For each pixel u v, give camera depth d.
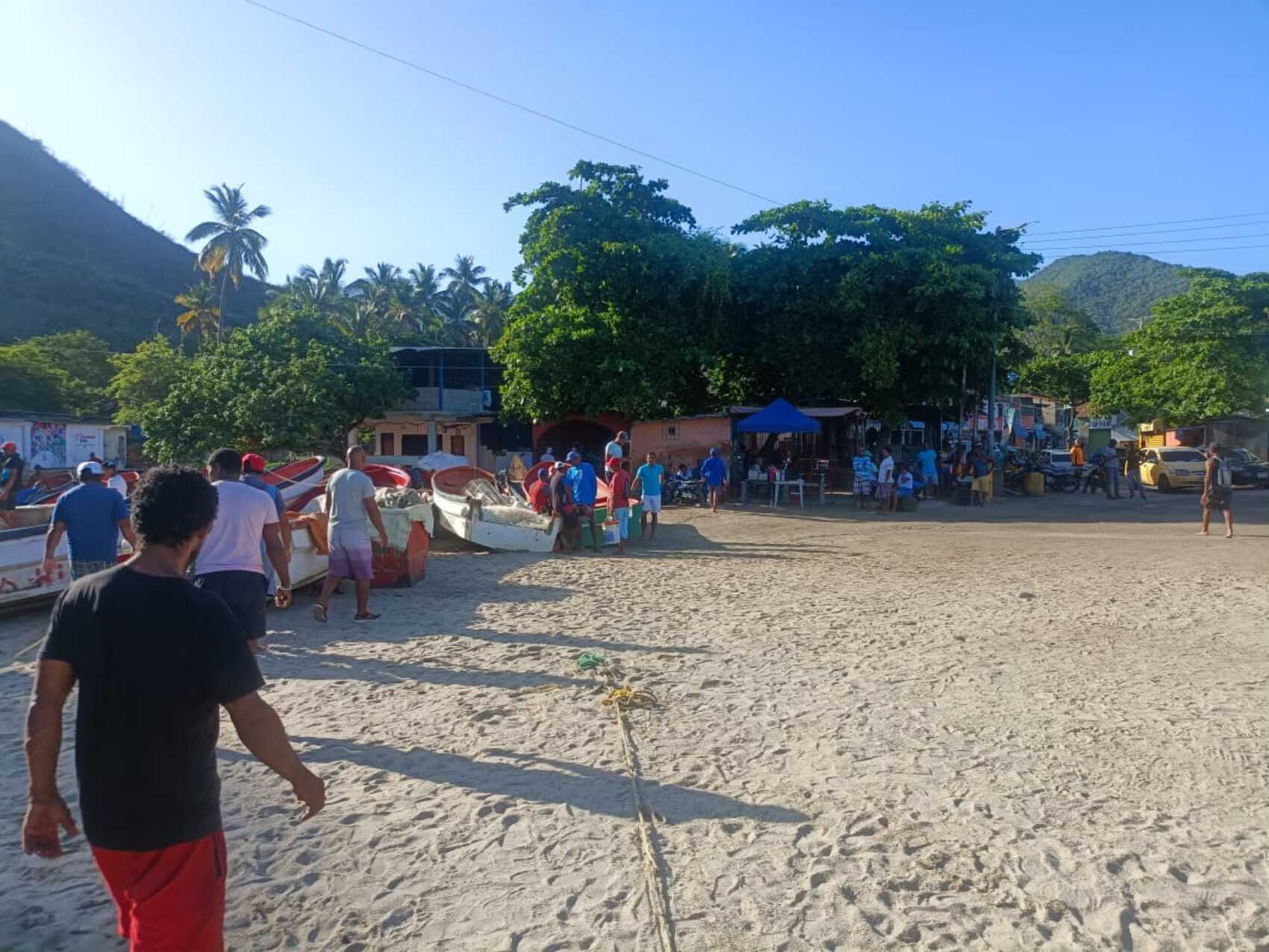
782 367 30.20
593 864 4.23
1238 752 5.54
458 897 3.96
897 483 24.58
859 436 34.50
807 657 8.04
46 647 2.55
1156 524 20.86
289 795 5.03
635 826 4.60
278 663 7.91
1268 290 39.84
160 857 2.49
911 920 3.72
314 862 4.28
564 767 5.40
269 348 31.05
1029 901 3.86
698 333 29.06
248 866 4.24
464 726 6.14
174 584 2.57
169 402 29.91
